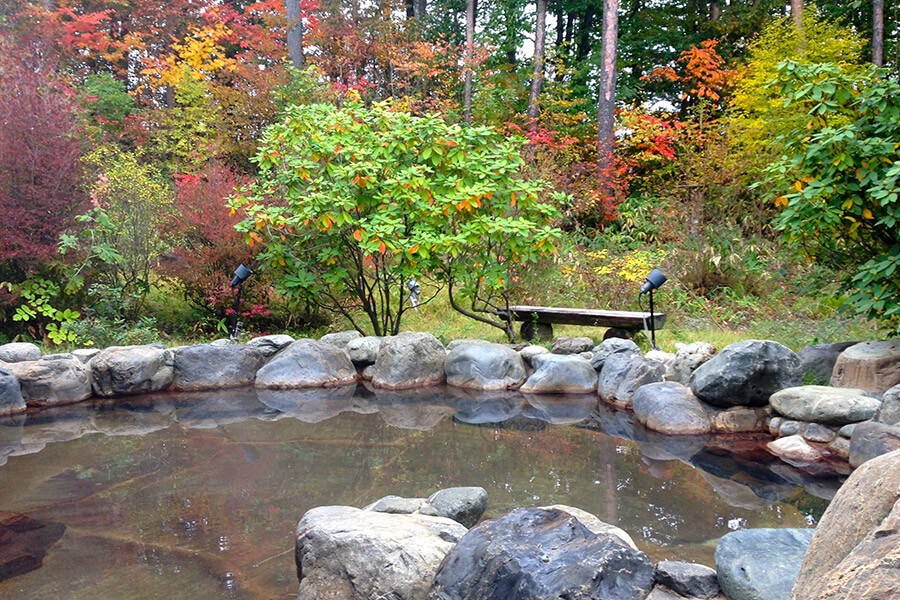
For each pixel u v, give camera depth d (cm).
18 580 310
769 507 390
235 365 718
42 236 786
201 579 311
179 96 1399
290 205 770
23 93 802
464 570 252
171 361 700
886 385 506
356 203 723
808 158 548
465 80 1588
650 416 566
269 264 755
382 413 608
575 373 695
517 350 755
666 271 987
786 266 957
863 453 443
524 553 248
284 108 1262
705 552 329
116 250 834
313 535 295
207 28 1633
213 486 426
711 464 469
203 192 837
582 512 341
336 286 760
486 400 661
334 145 727
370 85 1625
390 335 801
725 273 972
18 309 776
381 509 352
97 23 1688
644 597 245
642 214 1194
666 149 1285
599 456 488
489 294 855
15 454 492
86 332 762
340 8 1767
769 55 1235
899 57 1627
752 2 1770
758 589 239
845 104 577
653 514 379
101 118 1460
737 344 557
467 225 698
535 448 506
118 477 443
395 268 752
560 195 748
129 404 639
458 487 399
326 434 541
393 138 725
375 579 273
